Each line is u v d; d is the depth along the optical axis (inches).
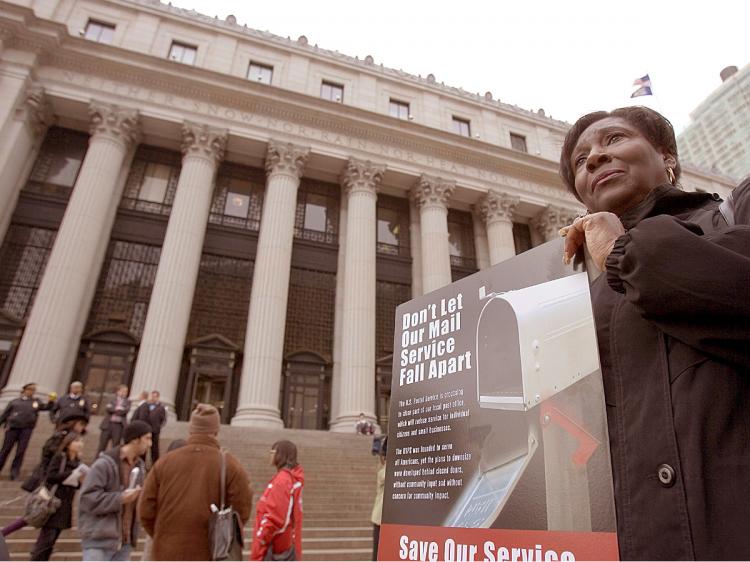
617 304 51.6
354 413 642.8
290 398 689.0
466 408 58.1
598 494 41.8
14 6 664.4
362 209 787.4
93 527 159.6
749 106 1734.7
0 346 580.7
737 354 38.3
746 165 1700.3
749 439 37.2
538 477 46.8
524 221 972.6
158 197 747.4
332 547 295.7
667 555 37.3
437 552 53.6
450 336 65.1
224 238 749.3
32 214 658.8
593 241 50.1
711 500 36.1
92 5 791.1
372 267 754.2
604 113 69.3
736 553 33.4
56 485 205.3
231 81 776.9
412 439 63.9
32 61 677.9
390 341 777.6
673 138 65.3
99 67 724.7
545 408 48.9
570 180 71.2
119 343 635.5
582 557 40.6
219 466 144.2
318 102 819.4
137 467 182.4
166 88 754.2
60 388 584.1
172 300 620.7
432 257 805.2
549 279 54.6
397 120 856.9
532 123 1053.8
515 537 46.3
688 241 39.8
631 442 44.0
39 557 197.2
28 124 666.8
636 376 46.3
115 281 674.2
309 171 843.4
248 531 300.0
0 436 435.5
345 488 401.7
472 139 901.2
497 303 59.6
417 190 863.7
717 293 36.9
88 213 629.6
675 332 41.3
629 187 57.2
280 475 159.8
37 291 628.1
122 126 702.5
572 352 48.8
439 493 56.7
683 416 40.1
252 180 813.9
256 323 651.5
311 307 759.1
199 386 656.4
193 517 135.0
